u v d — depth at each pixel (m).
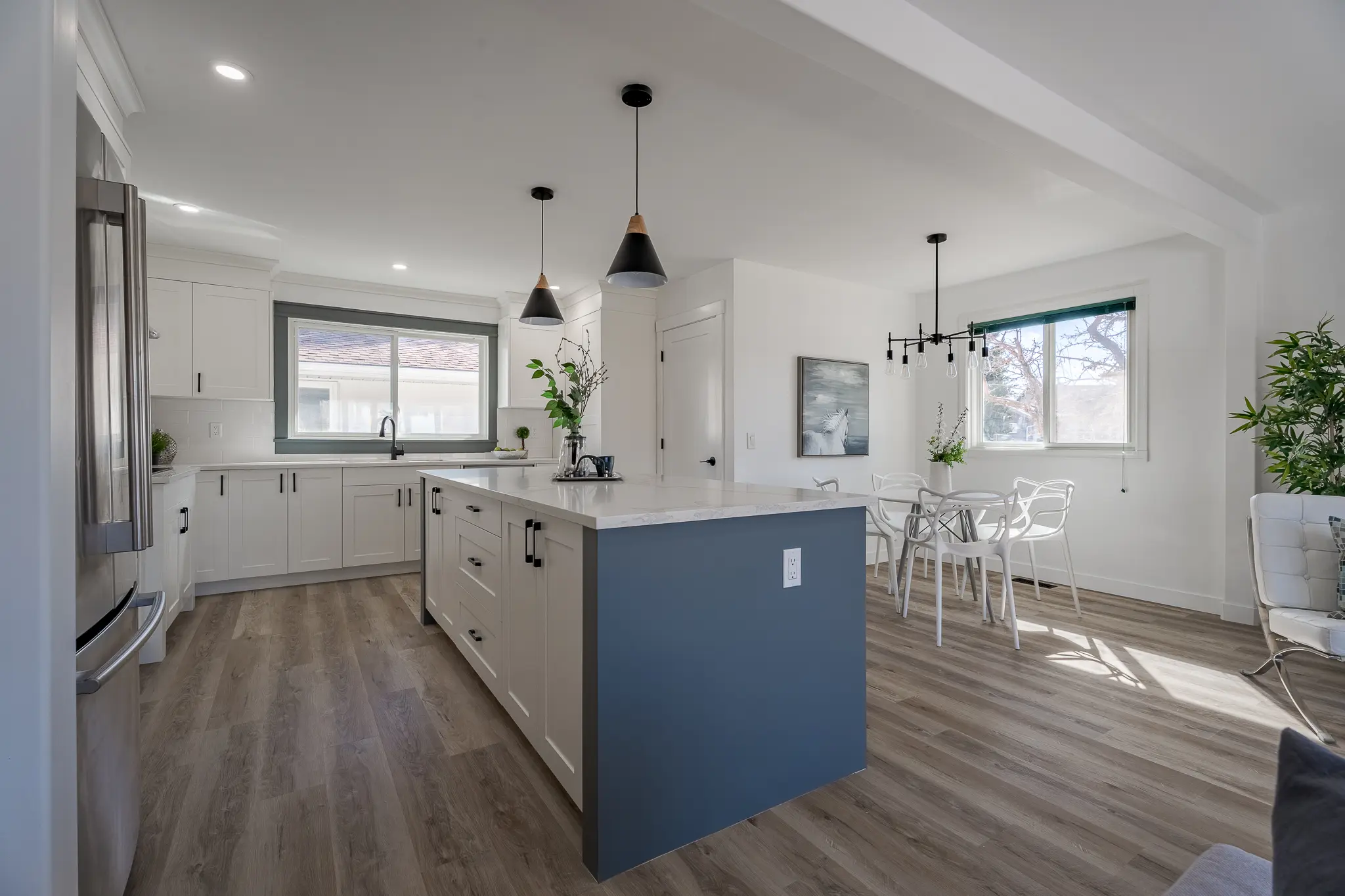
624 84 2.33
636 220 2.56
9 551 0.82
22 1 0.83
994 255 4.45
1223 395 3.80
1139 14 1.95
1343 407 2.85
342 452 5.18
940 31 2.00
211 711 2.41
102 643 1.24
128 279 1.24
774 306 4.77
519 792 1.88
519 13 1.93
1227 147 2.83
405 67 2.22
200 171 3.06
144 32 2.02
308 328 5.09
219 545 4.12
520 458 5.60
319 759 2.06
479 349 5.82
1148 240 4.12
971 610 3.89
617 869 1.55
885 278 5.12
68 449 0.91
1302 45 2.11
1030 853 1.61
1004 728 2.31
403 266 4.70
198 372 4.29
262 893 1.47
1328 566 2.54
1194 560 3.92
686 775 1.67
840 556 2.01
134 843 1.50
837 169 3.05
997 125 2.25
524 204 3.48
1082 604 4.04
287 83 2.31
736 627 1.77
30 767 0.83
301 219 3.70
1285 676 2.45
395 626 3.49
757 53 2.12
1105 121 2.61
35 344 0.83
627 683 1.57
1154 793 1.88
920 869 1.56
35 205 0.83
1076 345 4.57
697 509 1.65
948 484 4.12
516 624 2.11
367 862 1.57
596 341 5.23
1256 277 3.57
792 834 1.71
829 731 1.97
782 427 4.82
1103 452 4.35
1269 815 1.77
